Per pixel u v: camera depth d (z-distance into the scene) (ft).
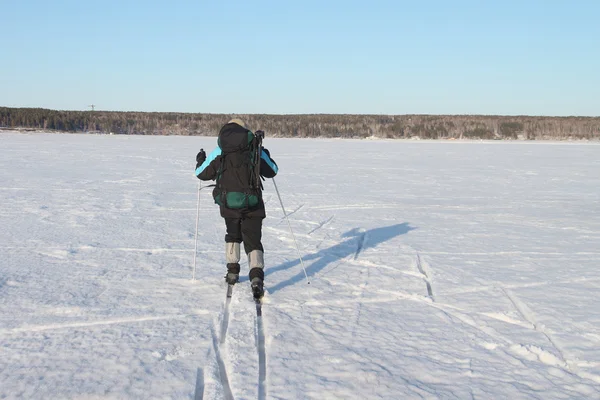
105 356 10.57
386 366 10.20
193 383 9.51
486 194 38.78
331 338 11.57
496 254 19.77
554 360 10.45
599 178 51.29
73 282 15.55
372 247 20.93
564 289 15.21
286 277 16.46
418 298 14.47
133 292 14.70
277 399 8.91
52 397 8.95
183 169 55.62
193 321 12.56
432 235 23.44
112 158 70.13
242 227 14.69
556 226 25.80
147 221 25.99
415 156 86.02
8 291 14.55
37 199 32.78
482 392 9.20
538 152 100.63
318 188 41.50
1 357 10.48
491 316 13.07
